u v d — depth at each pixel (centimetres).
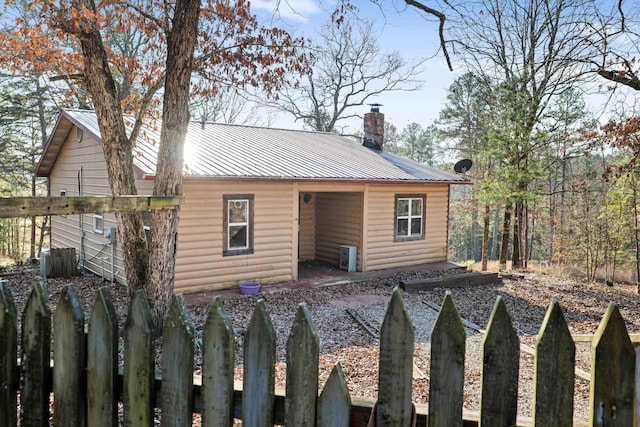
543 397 148
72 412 190
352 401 168
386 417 161
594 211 1553
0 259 2195
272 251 1056
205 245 959
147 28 804
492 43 1544
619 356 143
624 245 1542
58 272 1134
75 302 189
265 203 1039
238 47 745
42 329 191
